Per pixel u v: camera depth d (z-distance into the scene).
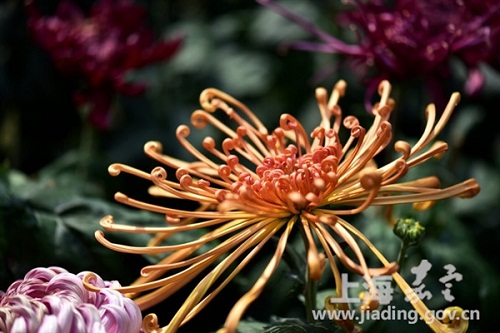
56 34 0.81
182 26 1.05
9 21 0.94
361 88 0.93
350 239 0.55
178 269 0.69
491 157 0.92
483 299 0.73
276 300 0.76
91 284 0.56
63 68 0.81
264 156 0.63
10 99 0.93
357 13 0.74
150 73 1.01
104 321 0.55
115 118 0.97
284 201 0.57
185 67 1.01
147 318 0.56
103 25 0.83
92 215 0.72
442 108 0.71
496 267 0.84
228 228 0.58
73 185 0.78
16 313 0.53
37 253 0.70
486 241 0.86
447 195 0.57
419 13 0.72
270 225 0.57
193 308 0.56
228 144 0.61
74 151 0.87
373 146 0.57
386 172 0.57
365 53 0.73
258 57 1.01
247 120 0.98
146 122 0.98
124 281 0.70
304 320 0.63
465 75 0.84
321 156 0.58
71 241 0.71
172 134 0.97
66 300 0.54
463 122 0.87
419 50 0.71
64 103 0.94
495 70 0.72
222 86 1.00
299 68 0.99
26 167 0.95
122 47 0.81
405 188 0.59
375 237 0.72
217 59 1.02
